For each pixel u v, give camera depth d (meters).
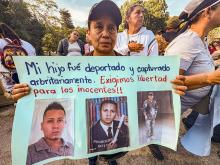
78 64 1.44
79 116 1.47
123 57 1.50
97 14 1.64
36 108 1.39
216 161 2.74
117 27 1.72
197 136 2.17
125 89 1.54
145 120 1.59
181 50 1.85
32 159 1.41
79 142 1.49
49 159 1.45
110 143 1.55
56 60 1.39
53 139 1.44
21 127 1.37
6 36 2.83
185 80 1.73
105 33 1.67
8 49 2.76
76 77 1.45
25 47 3.01
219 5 1.77
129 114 1.56
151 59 1.55
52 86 1.41
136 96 1.56
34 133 1.40
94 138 1.52
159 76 1.58
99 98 1.50
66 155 1.48
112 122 1.54
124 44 3.04
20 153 1.38
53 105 1.42
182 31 2.03
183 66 1.86
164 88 1.60
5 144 3.07
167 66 1.58
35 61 1.36
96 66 1.47
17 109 1.36
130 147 1.59
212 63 2.07
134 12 2.92
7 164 2.65
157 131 1.62
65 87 1.44
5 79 2.68
